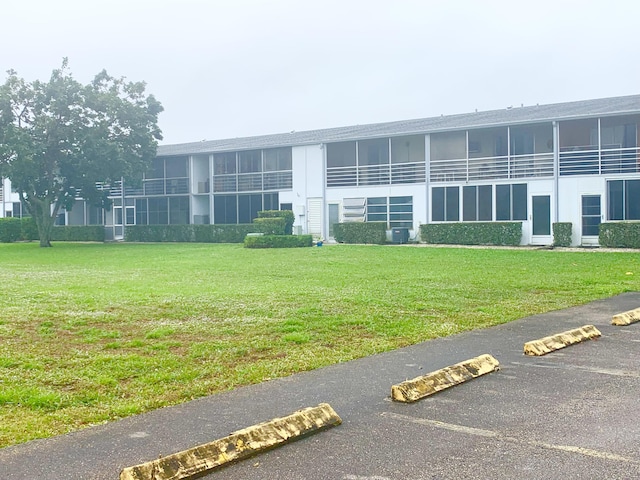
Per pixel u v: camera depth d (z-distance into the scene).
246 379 7.12
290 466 4.67
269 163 41.12
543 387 6.62
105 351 8.80
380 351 8.48
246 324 10.65
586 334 9.16
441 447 4.95
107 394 6.73
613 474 4.39
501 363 7.71
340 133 40.22
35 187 39.16
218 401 6.30
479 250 28.52
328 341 9.19
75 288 16.14
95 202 42.00
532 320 10.76
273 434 5.09
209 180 43.50
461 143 34.47
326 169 38.53
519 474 4.41
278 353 8.49
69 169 39.34
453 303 12.70
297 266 22.03
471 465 4.59
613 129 30.81
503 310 11.80
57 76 38.31
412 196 35.25
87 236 47.12
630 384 6.71
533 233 31.55
